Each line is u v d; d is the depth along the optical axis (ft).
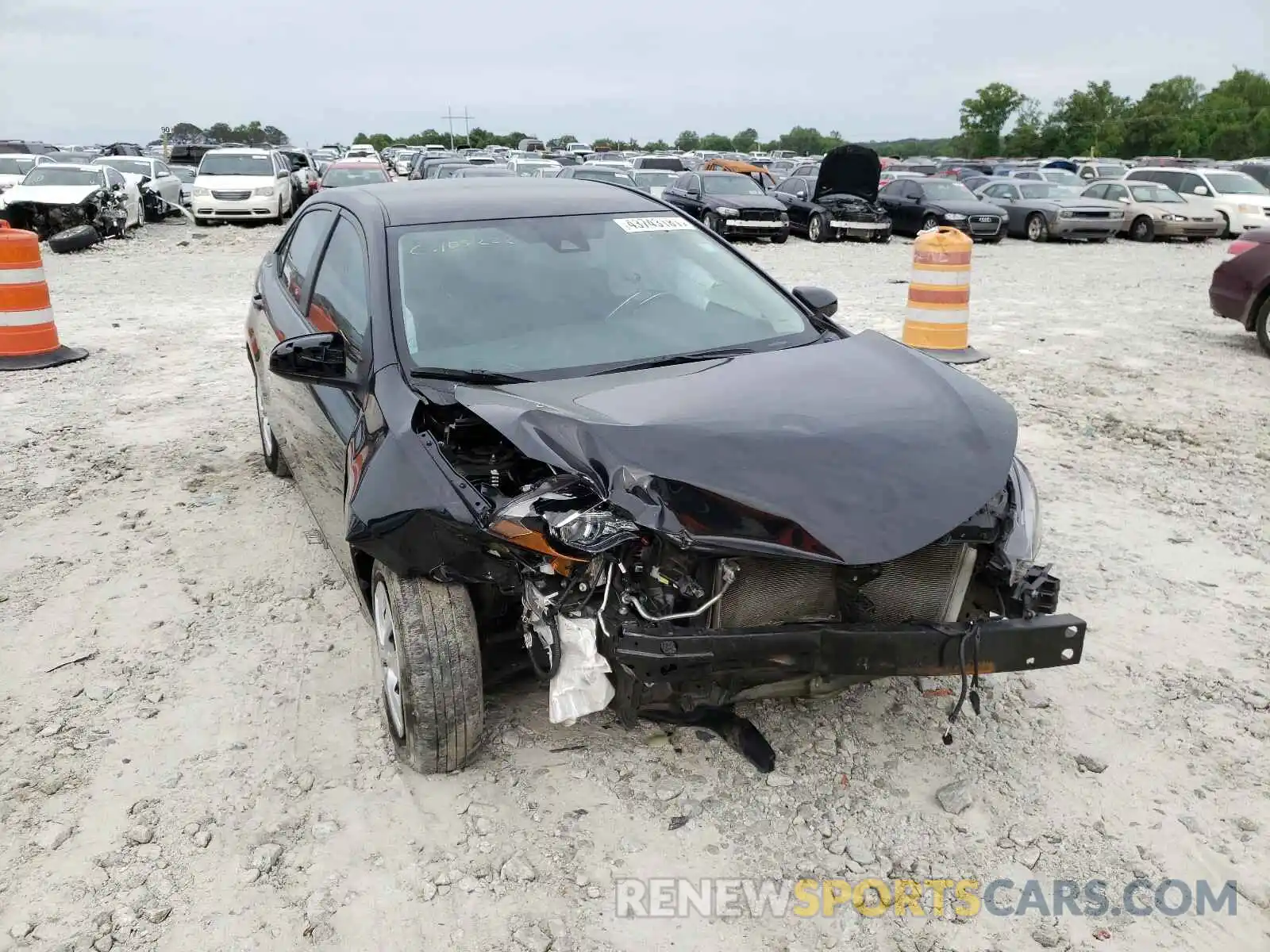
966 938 8.86
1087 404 25.71
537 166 88.22
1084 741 11.52
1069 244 77.25
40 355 29.48
